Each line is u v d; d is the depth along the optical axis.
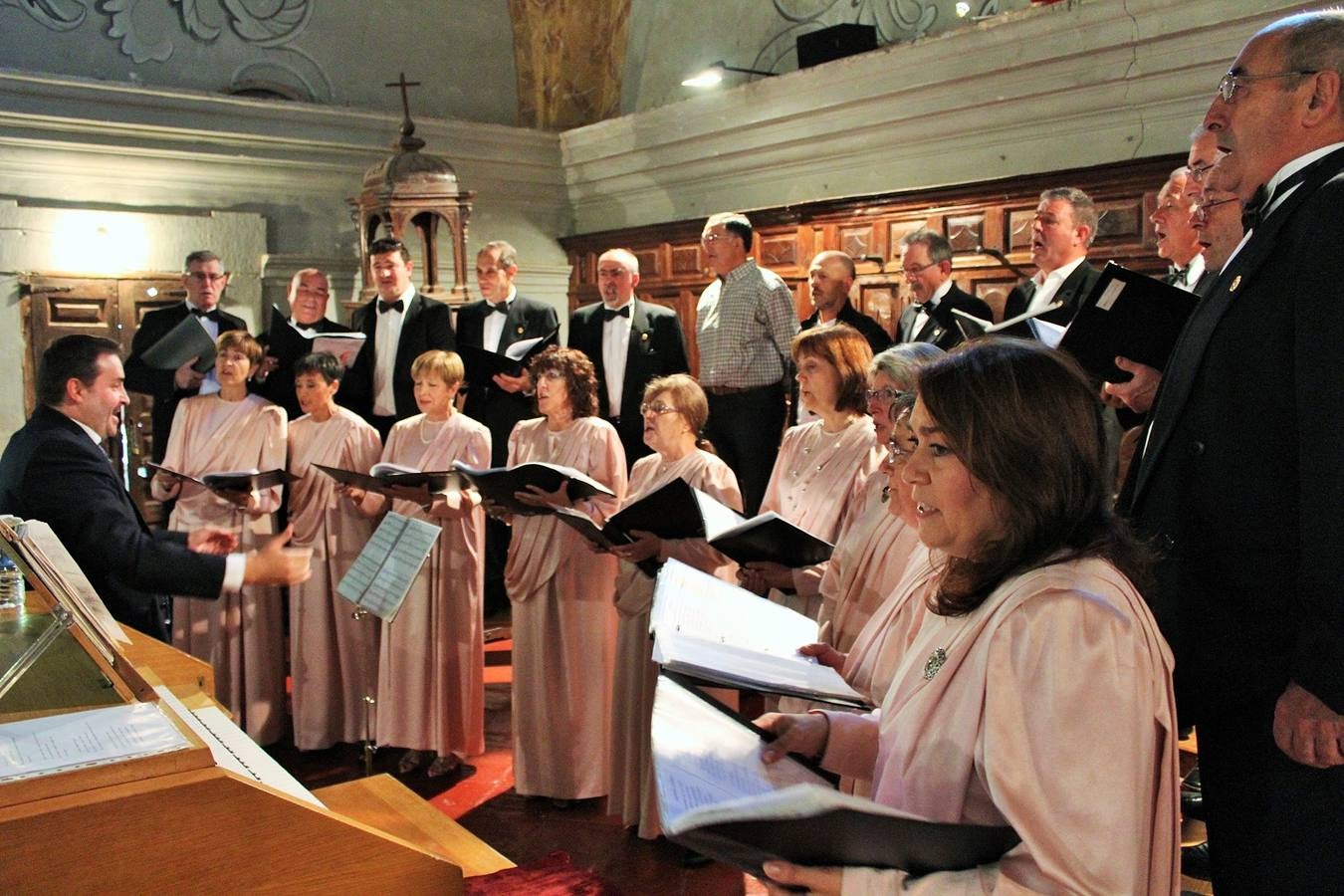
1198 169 2.25
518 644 4.00
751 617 2.10
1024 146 5.53
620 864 3.56
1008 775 1.22
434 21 8.27
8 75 6.50
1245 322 1.83
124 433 6.32
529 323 6.31
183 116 7.08
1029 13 5.29
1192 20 4.68
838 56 6.46
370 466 4.60
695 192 7.59
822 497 3.10
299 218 7.60
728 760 1.41
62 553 2.50
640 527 3.26
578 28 8.40
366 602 3.50
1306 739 1.64
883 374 2.51
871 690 1.82
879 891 1.22
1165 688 1.26
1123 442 3.20
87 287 6.82
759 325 5.57
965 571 1.41
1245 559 1.82
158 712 1.62
